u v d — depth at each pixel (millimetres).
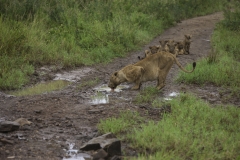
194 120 10125
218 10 41781
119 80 13281
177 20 33031
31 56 17391
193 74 14789
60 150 8391
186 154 8070
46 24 21578
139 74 13148
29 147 8484
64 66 17172
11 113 10984
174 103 11297
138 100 11977
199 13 38625
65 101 12141
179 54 20875
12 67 15727
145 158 7879
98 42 20891
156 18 30281
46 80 15320
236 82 14297
